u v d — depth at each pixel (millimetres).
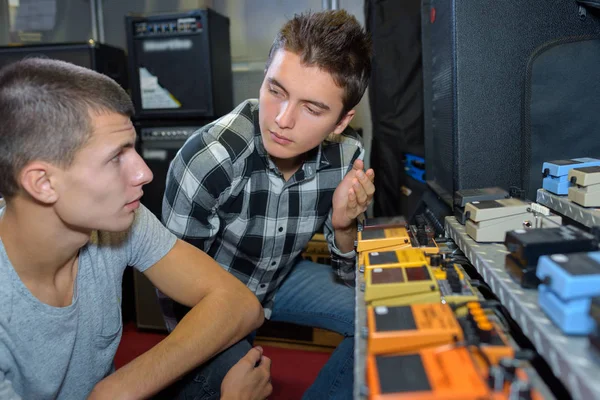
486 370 557
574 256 571
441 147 1362
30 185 711
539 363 716
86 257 882
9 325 748
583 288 513
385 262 762
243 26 2406
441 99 1320
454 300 690
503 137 1142
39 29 2578
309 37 896
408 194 2020
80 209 750
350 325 1338
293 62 905
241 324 973
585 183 852
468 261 922
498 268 719
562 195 966
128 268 2332
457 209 1019
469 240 867
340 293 1402
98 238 908
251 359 972
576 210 872
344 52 920
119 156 773
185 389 1048
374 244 892
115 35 2541
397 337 564
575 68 1077
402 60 1970
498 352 577
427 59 1491
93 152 728
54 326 798
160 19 2111
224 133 1110
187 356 890
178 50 2125
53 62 737
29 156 697
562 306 525
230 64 2385
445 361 539
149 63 2154
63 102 698
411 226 1075
